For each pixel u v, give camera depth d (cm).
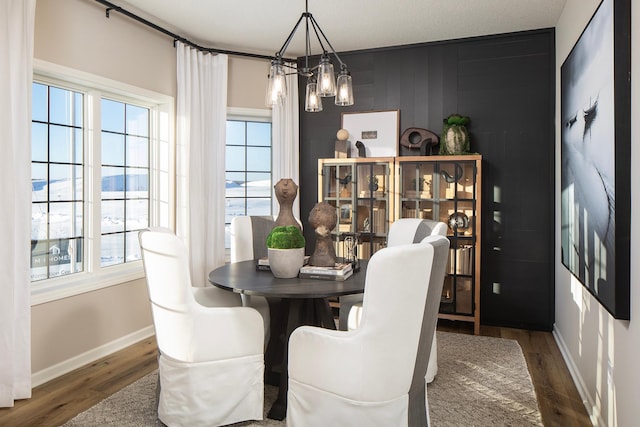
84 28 329
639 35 180
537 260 418
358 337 198
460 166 404
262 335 242
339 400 202
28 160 273
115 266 380
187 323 227
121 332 368
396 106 459
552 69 409
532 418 251
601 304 223
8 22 262
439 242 210
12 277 264
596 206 234
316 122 490
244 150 490
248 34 427
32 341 295
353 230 439
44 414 255
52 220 329
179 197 425
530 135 417
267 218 383
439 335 398
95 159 356
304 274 264
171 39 417
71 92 343
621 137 194
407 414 206
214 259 450
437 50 444
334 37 433
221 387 233
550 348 368
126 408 260
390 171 426
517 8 366
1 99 259
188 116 425
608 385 225
